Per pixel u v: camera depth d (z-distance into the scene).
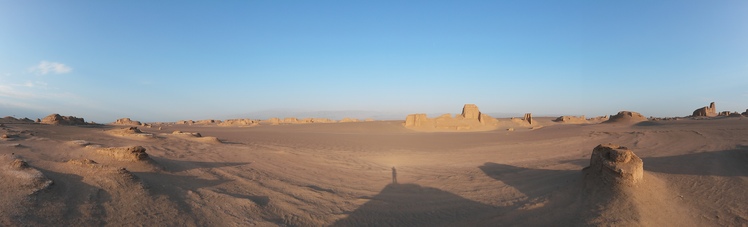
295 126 65.75
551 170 15.43
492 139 36.34
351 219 9.23
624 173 9.48
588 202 9.35
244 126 71.81
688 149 19.47
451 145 30.69
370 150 25.98
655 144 24.08
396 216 9.56
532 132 46.72
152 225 6.96
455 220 9.18
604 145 10.82
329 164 17.56
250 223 8.03
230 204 8.85
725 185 10.22
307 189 11.61
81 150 11.88
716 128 26.91
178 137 21.36
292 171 14.66
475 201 10.94
